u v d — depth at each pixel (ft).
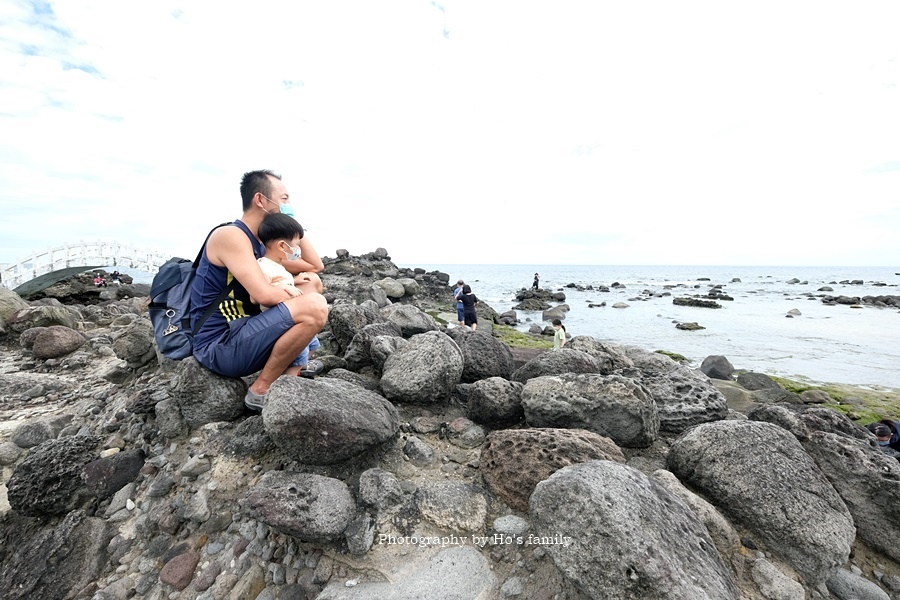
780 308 95.09
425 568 6.82
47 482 8.86
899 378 38.52
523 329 66.69
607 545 5.60
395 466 8.86
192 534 8.04
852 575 7.11
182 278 9.88
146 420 10.36
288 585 6.89
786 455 7.95
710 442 8.28
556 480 6.41
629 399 9.20
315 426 7.61
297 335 8.64
